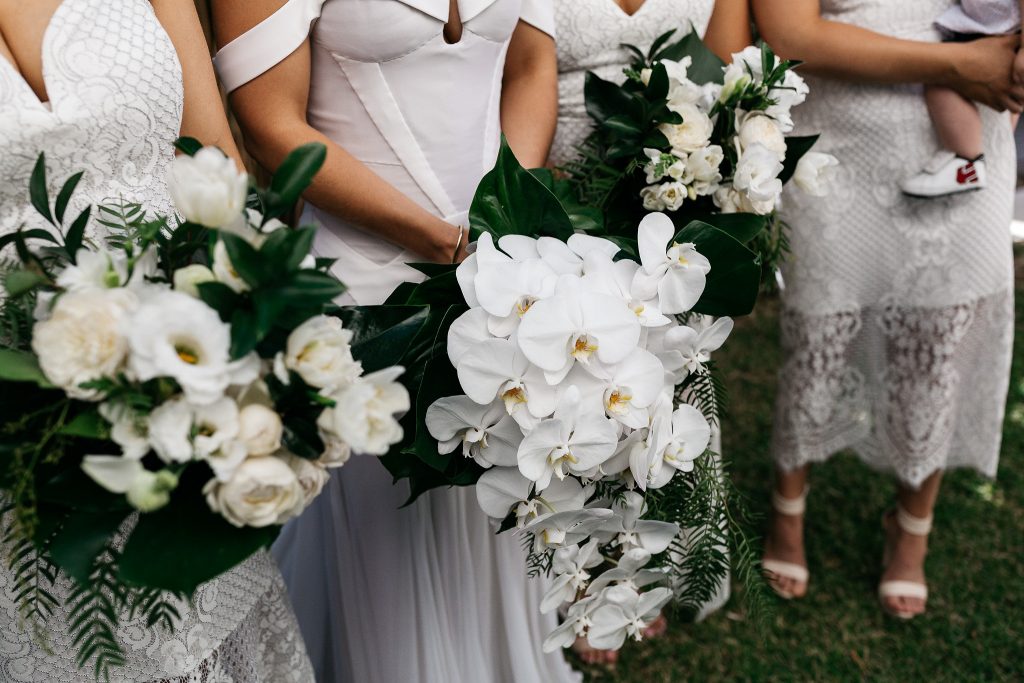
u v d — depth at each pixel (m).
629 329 1.16
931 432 2.38
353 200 1.52
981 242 2.24
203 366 0.87
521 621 1.92
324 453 1.00
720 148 1.60
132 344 0.85
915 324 2.34
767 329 4.02
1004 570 2.63
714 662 2.34
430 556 1.77
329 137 1.59
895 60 2.06
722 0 1.98
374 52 1.48
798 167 1.75
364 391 0.95
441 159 1.58
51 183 1.26
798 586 2.55
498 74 1.64
